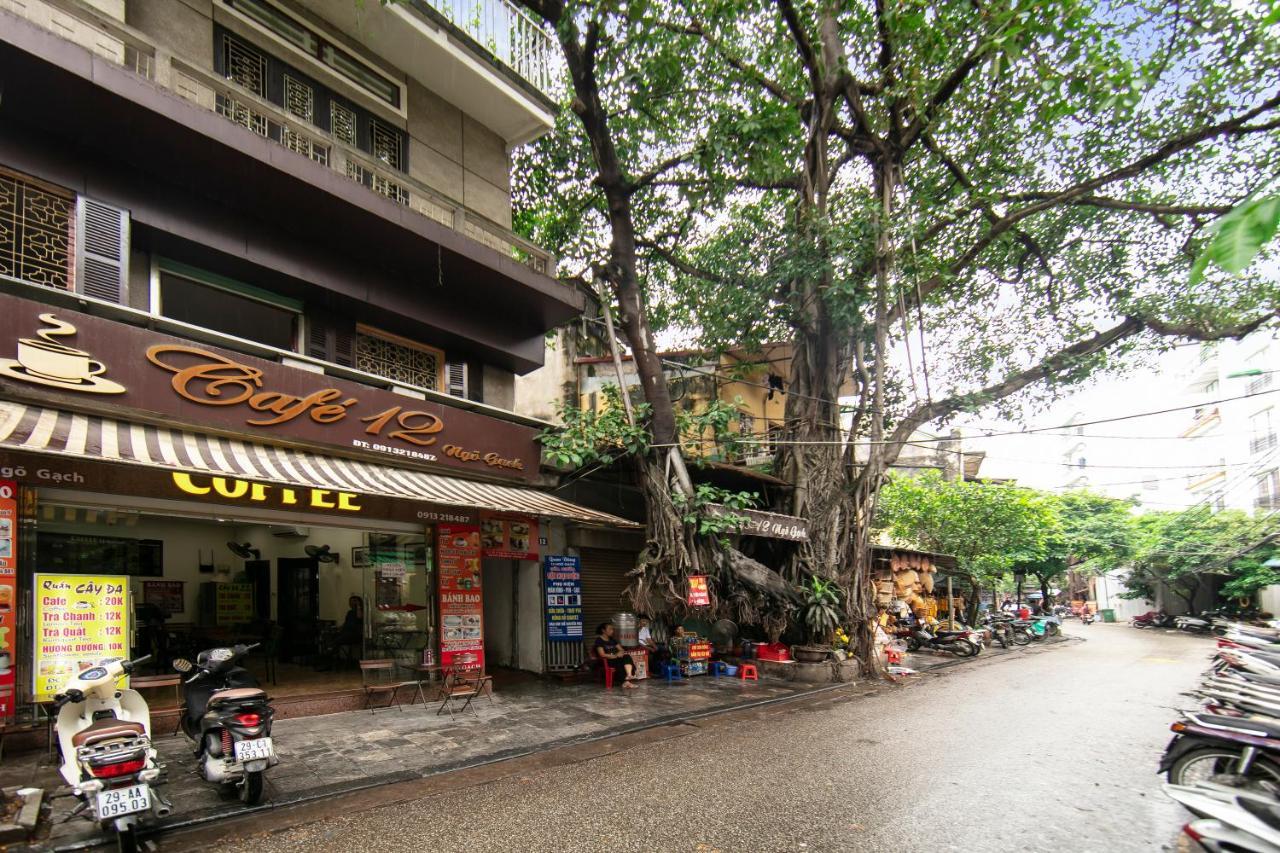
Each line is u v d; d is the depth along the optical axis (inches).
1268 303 518.3
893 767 256.8
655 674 488.7
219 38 337.4
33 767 227.8
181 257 315.6
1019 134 514.9
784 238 517.7
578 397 697.0
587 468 480.4
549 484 454.0
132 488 278.5
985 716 363.6
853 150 537.6
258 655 419.2
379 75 408.5
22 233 262.2
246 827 194.5
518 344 466.6
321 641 418.9
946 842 183.8
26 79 243.8
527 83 454.6
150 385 276.5
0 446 208.7
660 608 512.1
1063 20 339.6
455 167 446.0
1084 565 1592.0
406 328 409.4
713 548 458.9
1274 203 65.1
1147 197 542.3
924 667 596.4
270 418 311.9
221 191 310.8
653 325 611.2
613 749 287.3
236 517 313.9
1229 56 436.8
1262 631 462.9
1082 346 556.1
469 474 401.1
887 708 390.0
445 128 443.2
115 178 286.2
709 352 612.1
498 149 480.7
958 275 587.5
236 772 204.4
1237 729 197.9
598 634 469.1
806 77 526.3
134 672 351.9
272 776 237.1
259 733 207.2
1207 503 1175.6
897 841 183.9
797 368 565.3
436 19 398.3
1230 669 348.8
